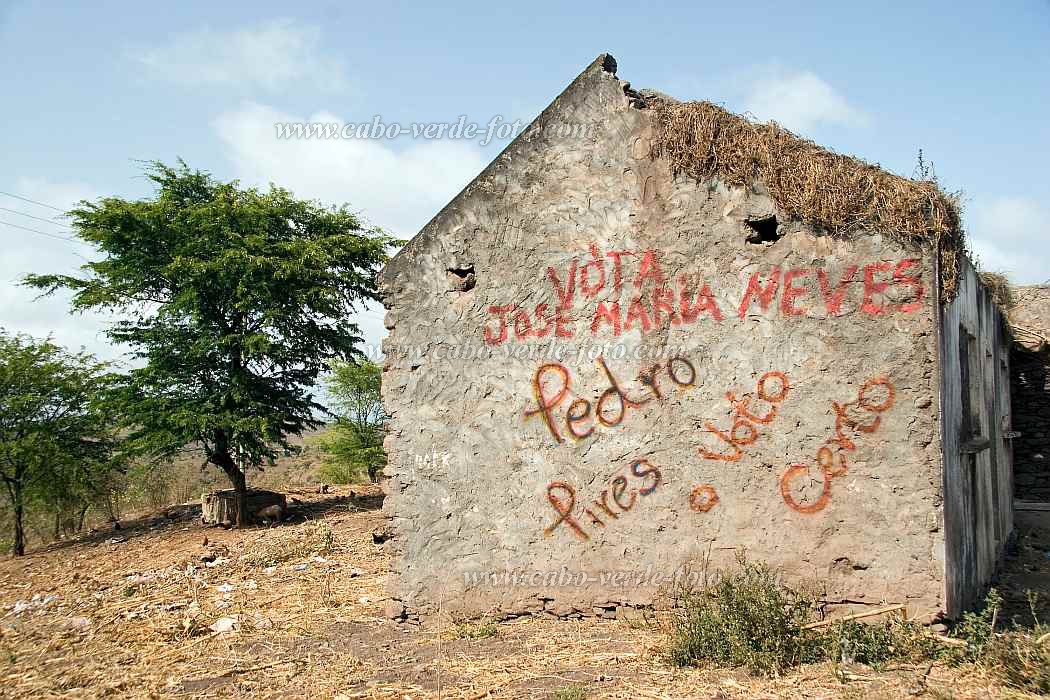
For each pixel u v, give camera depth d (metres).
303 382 17.27
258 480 27.34
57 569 13.36
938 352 6.11
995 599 5.98
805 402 6.41
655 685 5.22
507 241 7.16
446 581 7.10
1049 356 13.31
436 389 7.21
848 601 6.20
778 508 6.43
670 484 6.70
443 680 5.61
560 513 6.91
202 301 15.99
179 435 15.60
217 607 8.52
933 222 6.20
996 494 9.95
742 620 5.65
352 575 9.91
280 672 6.03
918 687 4.89
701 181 6.77
